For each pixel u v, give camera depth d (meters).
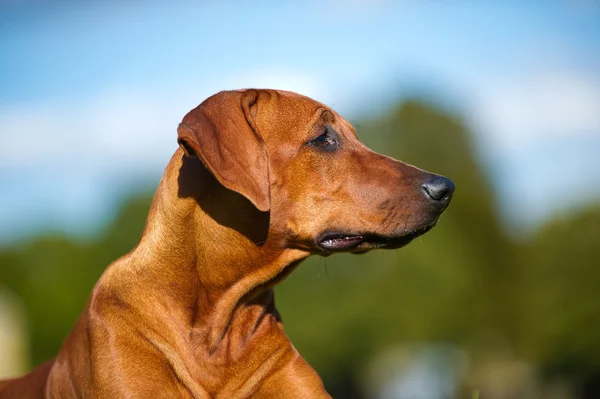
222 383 5.44
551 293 37.66
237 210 5.40
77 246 27.00
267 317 5.73
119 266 5.61
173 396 5.30
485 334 38.25
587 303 36.28
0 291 25.22
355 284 33.53
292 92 5.80
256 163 5.21
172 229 5.44
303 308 31.48
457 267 36.28
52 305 23.95
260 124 5.54
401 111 41.62
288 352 5.70
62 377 5.68
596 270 37.22
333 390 35.25
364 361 34.28
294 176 5.51
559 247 38.91
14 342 18.44
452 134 42.00
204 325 5.46
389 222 5.48
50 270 25.55
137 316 5.39
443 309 35.19
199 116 5.21
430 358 39.00
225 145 5.16
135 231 27.50
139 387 5.21
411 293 34.34
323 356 31.72
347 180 5.56
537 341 37.19
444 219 39.06
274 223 5.49
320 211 5.55
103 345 5.34
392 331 33.72
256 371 5.53
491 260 40.59
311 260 32.19
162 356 5.34
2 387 6.40
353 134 5.80
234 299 5.49
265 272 5.56
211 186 5.41
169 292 5.43
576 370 35.91
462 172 41.53
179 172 5.50
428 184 5.50
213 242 5.44
